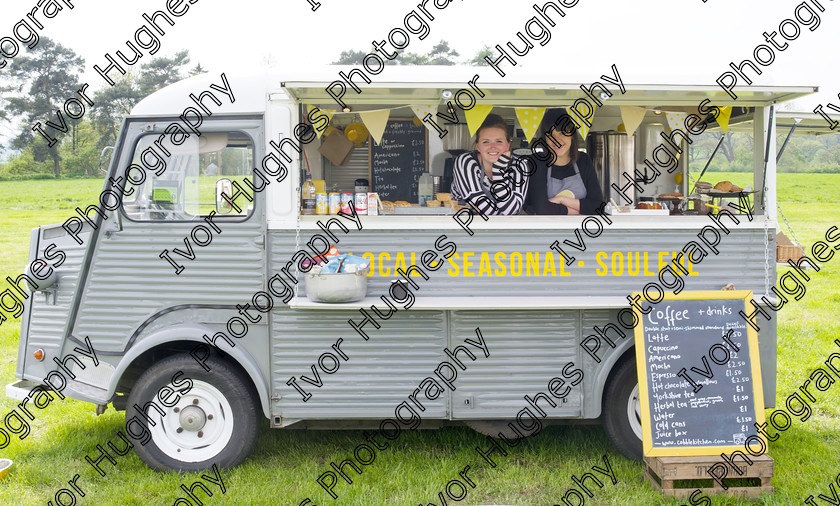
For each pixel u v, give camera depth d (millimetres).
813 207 13805
